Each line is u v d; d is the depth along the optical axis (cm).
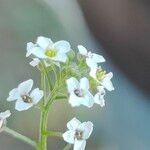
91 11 22
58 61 11
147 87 22
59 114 22
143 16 21
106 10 22
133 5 21
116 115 22
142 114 22
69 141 10
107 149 22
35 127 22
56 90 11
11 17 25
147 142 21
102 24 22
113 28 22
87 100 10
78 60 11
